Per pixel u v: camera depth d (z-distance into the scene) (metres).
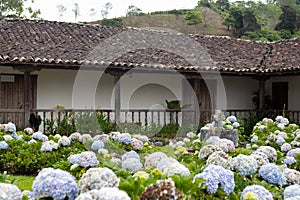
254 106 18.70
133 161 4.18
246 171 3.77
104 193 2.41
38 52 13.64
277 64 16.72
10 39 14.66
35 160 8.06
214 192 3.15
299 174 3.92
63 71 15.51
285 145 6.41
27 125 13.34
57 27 16.73
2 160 8.13
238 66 16.25
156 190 2.57
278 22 44.38
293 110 17.62
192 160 4.48
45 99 15.25
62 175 2.85
